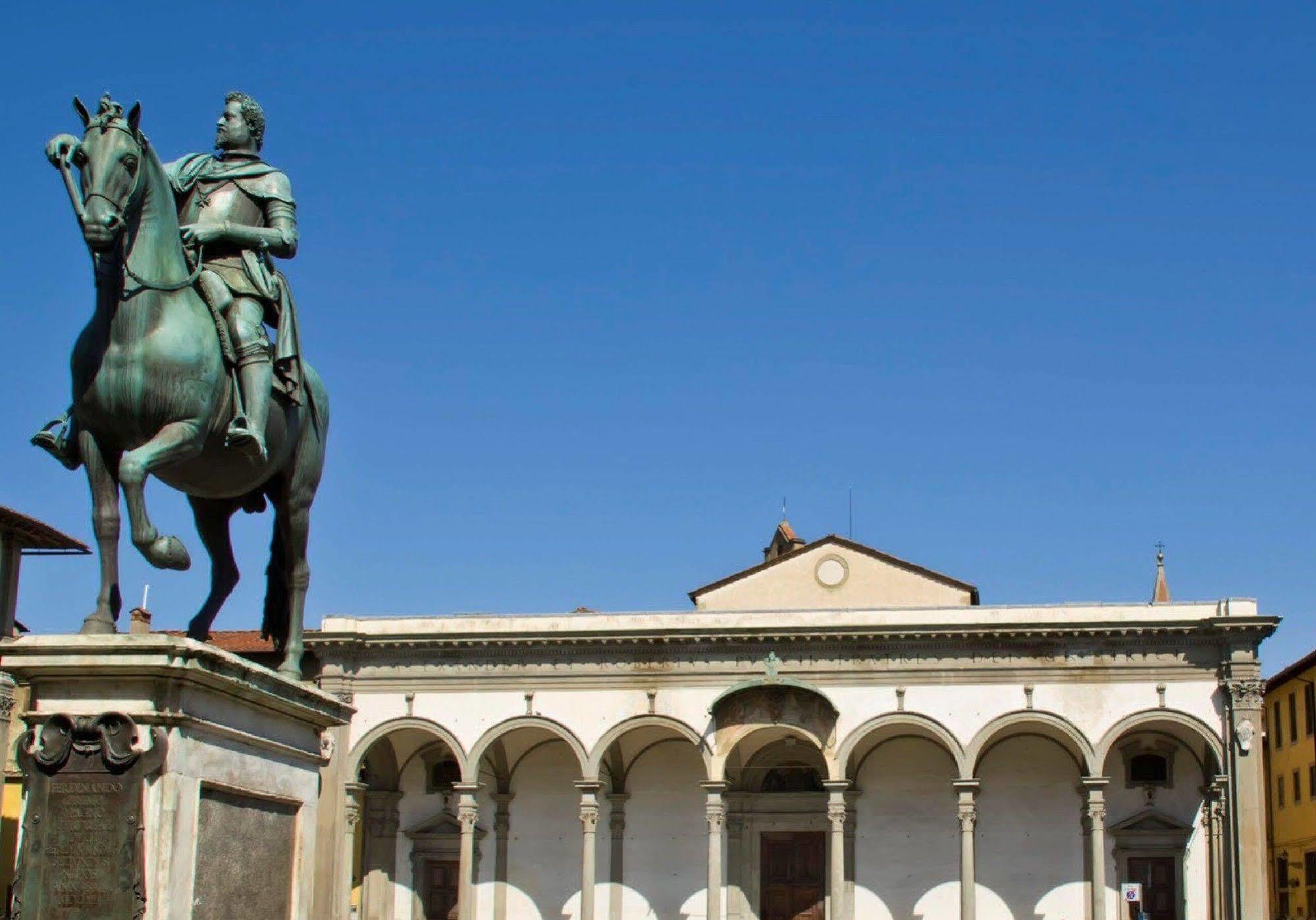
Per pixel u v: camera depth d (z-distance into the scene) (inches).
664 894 2388.0
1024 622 2206.0
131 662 378.9
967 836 2183.8
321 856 2272.4
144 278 414.3
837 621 2266.2
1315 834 2834.6
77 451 422.3
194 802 389.4
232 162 473.4
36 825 375.2
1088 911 2263.8
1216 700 2169.0
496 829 2436.0
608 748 2303.2
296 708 442.6
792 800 2400.3
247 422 428.5
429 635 2317.9
